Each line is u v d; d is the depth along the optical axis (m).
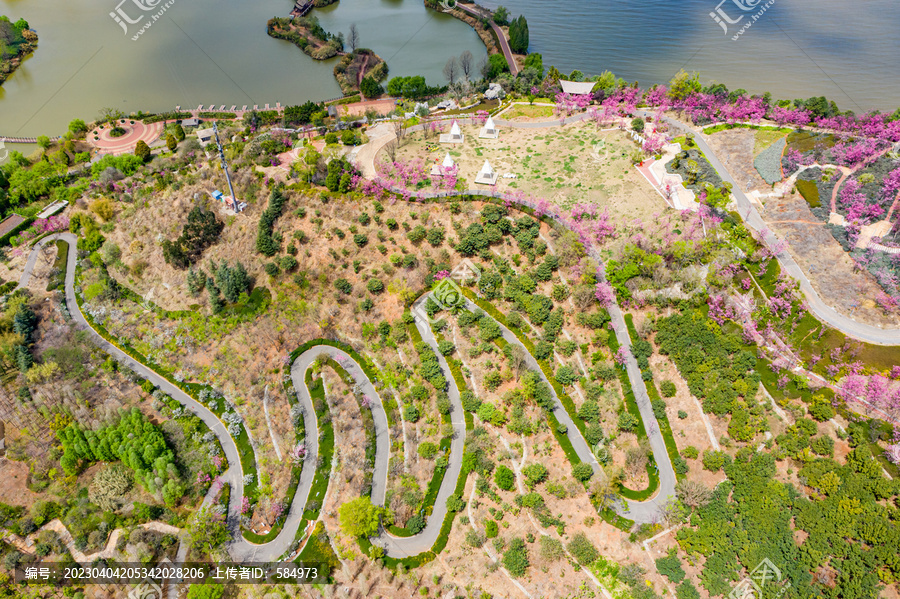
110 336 128.75
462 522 98.94
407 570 94.31
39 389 117.50
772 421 104.44
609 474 101.00
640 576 91.38
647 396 110.88
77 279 140.12
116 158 168.38
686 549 93.44
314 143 166.38
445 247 133.50
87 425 110.75
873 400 102.56
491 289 125.38
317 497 103.69
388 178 148.00
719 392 107.44
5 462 109.50
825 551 89.06
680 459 102.50
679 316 117.06
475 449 105.38
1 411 115.44
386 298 129.00
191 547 97.06
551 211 137.38
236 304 131.25
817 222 133.50
